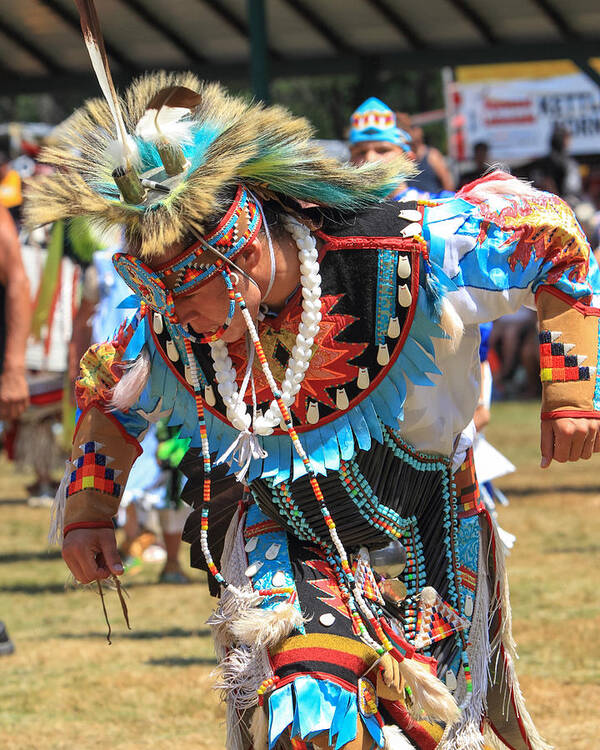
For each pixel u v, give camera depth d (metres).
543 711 11.52
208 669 13.51
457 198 7.17
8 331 16.81
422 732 7.45
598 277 7.23
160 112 6.54
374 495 7.34
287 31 27.56
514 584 16.81
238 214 6.61
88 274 18.72
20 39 29.05
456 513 7.77
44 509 26.16
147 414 7.62
